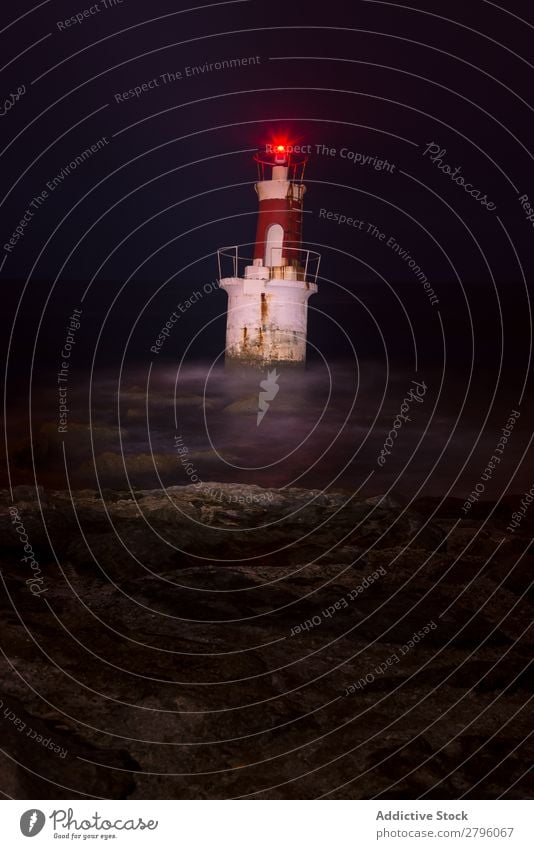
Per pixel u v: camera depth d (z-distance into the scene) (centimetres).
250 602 711
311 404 3009
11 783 426
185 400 2891
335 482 1845
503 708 550
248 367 3347
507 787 464
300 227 3453
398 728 518
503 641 657
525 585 789
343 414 2838
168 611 676
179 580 751
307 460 2080
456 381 3678
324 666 596
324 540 922
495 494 1761
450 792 459
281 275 3309
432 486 1838
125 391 3083
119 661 576
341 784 462
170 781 459
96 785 444
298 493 1181
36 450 1923
